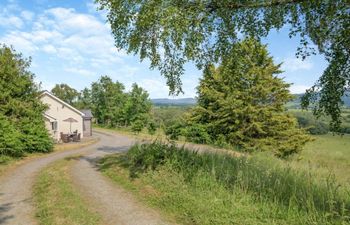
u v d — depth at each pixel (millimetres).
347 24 7516
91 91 82812
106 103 79250
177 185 10406
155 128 52750
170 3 8289
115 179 12891
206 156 12961
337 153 29203
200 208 8188
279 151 28953
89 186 11742
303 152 31547
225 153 14844
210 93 30891
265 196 8383
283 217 7234
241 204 8109
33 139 24250
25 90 26891
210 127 32062
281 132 29953
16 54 26672
